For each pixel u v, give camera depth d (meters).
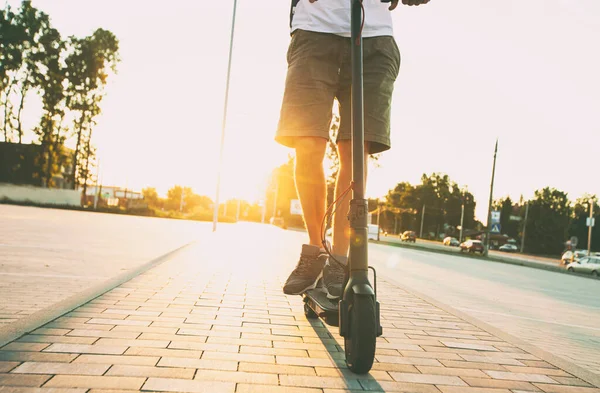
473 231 108.94
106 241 9.76
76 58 45.97
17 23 44.66
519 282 12.48
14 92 44.81
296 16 2.42
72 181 47.88
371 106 2.33
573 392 1.89
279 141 2.51
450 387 1.83
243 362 1.92
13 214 20.08
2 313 2.67
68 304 2.81
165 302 3.12
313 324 2.76
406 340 2.62
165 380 1.64
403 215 118.50
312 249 2.46
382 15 2.41
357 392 1.68
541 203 95.94
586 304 8.48
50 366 1.69
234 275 5.00
